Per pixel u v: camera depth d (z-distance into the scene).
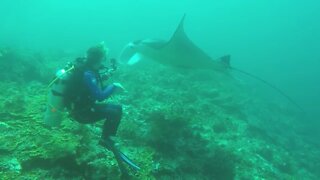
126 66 9.05
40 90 5.03
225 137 5.73
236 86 11.06
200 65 4.44
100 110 2.58
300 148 8.31
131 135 3.77
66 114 3.54
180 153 3.70
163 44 4.39
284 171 5.92
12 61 5.86
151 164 3.18
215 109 6.89
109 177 2.78
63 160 2.78
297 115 11.99
